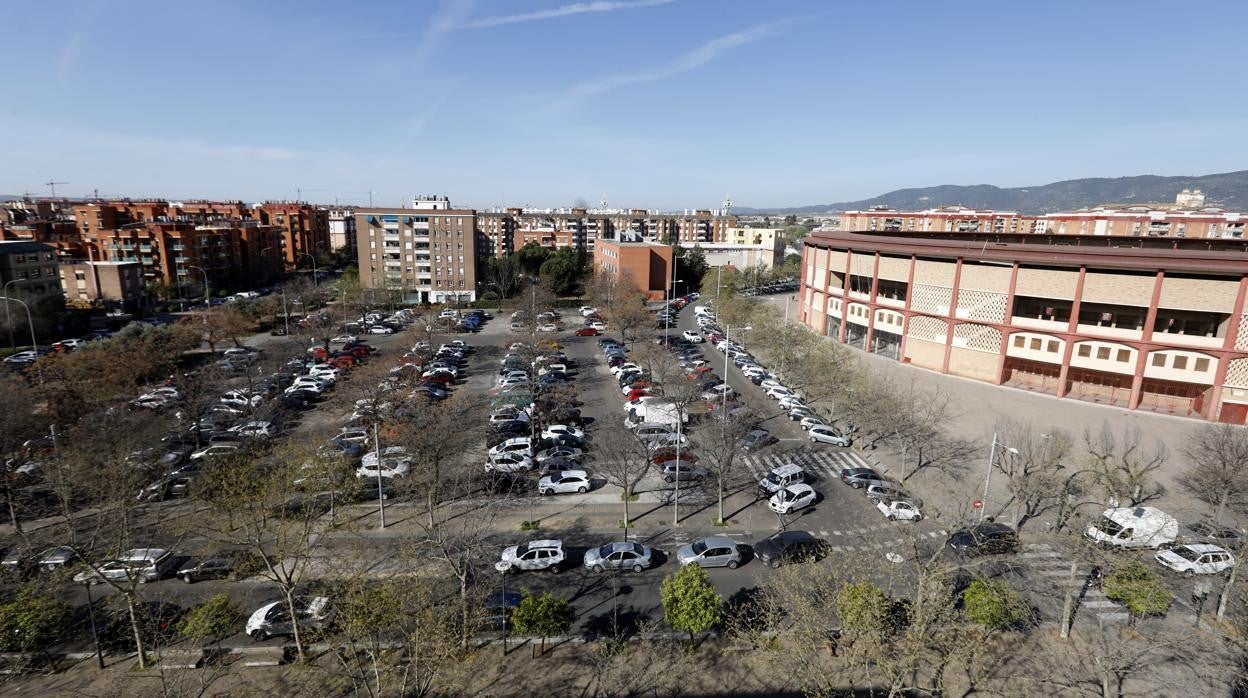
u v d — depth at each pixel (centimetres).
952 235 9138
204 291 11500
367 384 5056
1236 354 5009
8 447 3659
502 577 3053
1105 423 4838
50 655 2594
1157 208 13488
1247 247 7631
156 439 4106
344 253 17938
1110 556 2706
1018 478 3706
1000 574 3073
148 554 2989
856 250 7681
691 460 4269
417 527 3531
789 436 5075
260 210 15712
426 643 2175
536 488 4106
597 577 3159
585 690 2409
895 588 2938
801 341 6625
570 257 12781
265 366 6138
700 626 2511
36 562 2986
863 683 2416
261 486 2956
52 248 9025
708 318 10350
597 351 8106
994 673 2473
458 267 11931
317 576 3080
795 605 2567
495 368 7200
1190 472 4084
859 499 4003
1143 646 2616
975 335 6341
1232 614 2817
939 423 5109
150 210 13275
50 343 7800
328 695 2377
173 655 2556
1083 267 5525
